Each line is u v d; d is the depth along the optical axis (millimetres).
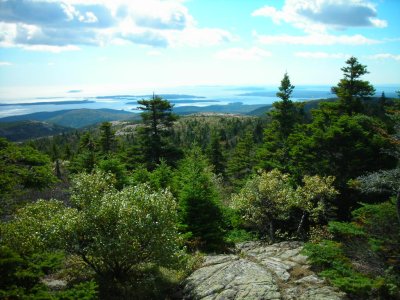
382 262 11375
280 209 21406
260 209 21562
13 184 13180
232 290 11234
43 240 11203
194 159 22797
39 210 12875
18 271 8055
